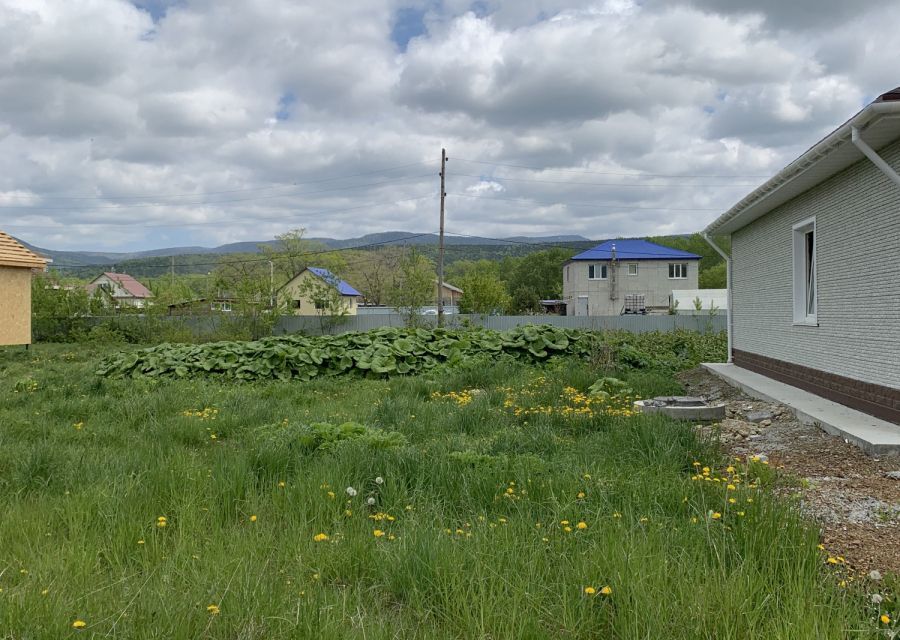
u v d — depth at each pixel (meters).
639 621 2.40
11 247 17.11
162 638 2.29
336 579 2.98
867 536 3.45
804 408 6.82
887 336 6.04
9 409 7.98
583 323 24.22
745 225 11.25
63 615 2.38
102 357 17.19
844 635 2.33
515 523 3.37
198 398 8.57
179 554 3.06
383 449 4.98
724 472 4.52
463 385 9.99
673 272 45.81
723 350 15.02
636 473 4.25
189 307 26.12
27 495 4.09
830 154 6.36
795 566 2.78
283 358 12.13
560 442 5.36
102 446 5.81
